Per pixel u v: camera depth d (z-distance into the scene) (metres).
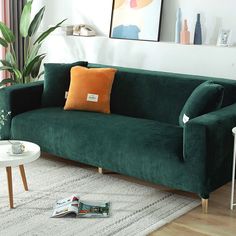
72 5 5.38
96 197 3.68
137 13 4.82
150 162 3.59
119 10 4.95
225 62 4.29
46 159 4.52
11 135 4.49
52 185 3.89
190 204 3.57
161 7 4.66
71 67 4.70
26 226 3.20
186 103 3.93
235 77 4.25
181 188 3.51
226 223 3.30
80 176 4.10
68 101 4.46
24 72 5.32
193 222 3.30
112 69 4.50
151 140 3.63
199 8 4.48
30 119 4.32
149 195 3.73
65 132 4.07
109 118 4.18
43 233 3.11
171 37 4.70
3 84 5.32
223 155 3.53
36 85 4.70
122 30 4.94
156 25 4.71
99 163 3.93
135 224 3.25
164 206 3.53
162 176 3.57
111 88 4.52
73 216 3.35
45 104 4.65
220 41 4.31
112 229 3.17
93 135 3.91
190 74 4.51
